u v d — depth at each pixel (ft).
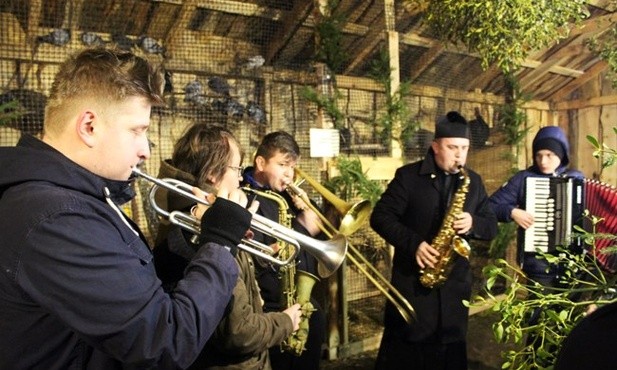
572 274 4.87
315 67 12.76
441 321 9.07
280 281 7.22
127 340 3.18
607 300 4.02
